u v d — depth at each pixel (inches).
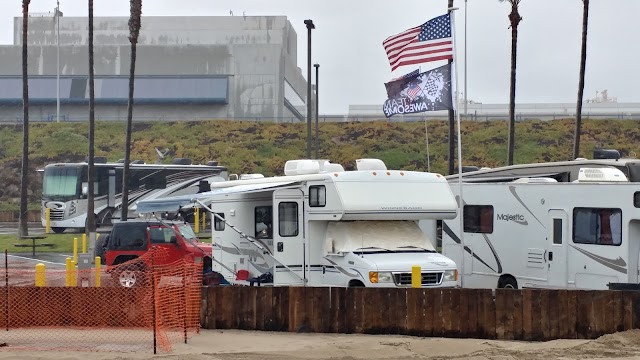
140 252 1433.3
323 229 1103.0
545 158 3631.9
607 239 1105.4
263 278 1187.3
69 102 4318.4
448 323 954.7
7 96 4306.1
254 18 5206.7
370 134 4042.8
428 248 1094.4
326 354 838.5
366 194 1070.4
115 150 3858.3
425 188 1104.8
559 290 935.0
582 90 2429.9
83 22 5206.7
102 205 2512.3
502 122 4099.4
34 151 3809.1
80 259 1288.1
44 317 999.0
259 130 4131.4
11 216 3154.5
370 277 1014.4
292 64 4862.2
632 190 1081.4
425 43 1362.0
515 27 2402.8
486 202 1279.5
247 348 876.6
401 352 851.4
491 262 1269.7
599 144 3777.1
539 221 1194.6
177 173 2625.5
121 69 4367.6
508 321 939.3
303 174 1165.7
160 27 5191.9
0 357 805.9
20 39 5162.4
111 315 997.2
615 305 927.0
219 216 1222.3
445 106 1346.0
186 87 4352.9
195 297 1003.9
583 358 811.4
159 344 890.7
